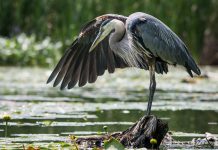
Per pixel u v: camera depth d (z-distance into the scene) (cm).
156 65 1155
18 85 2038
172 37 1109
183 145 1043
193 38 3000
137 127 1036
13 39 3002
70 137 1037
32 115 1332
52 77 1171
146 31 1099
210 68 2812
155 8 2958
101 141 1027
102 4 3023
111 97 1714
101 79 2377
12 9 3216
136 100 1639
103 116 1339
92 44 1158
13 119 1278
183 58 1107
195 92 1862
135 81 2288
